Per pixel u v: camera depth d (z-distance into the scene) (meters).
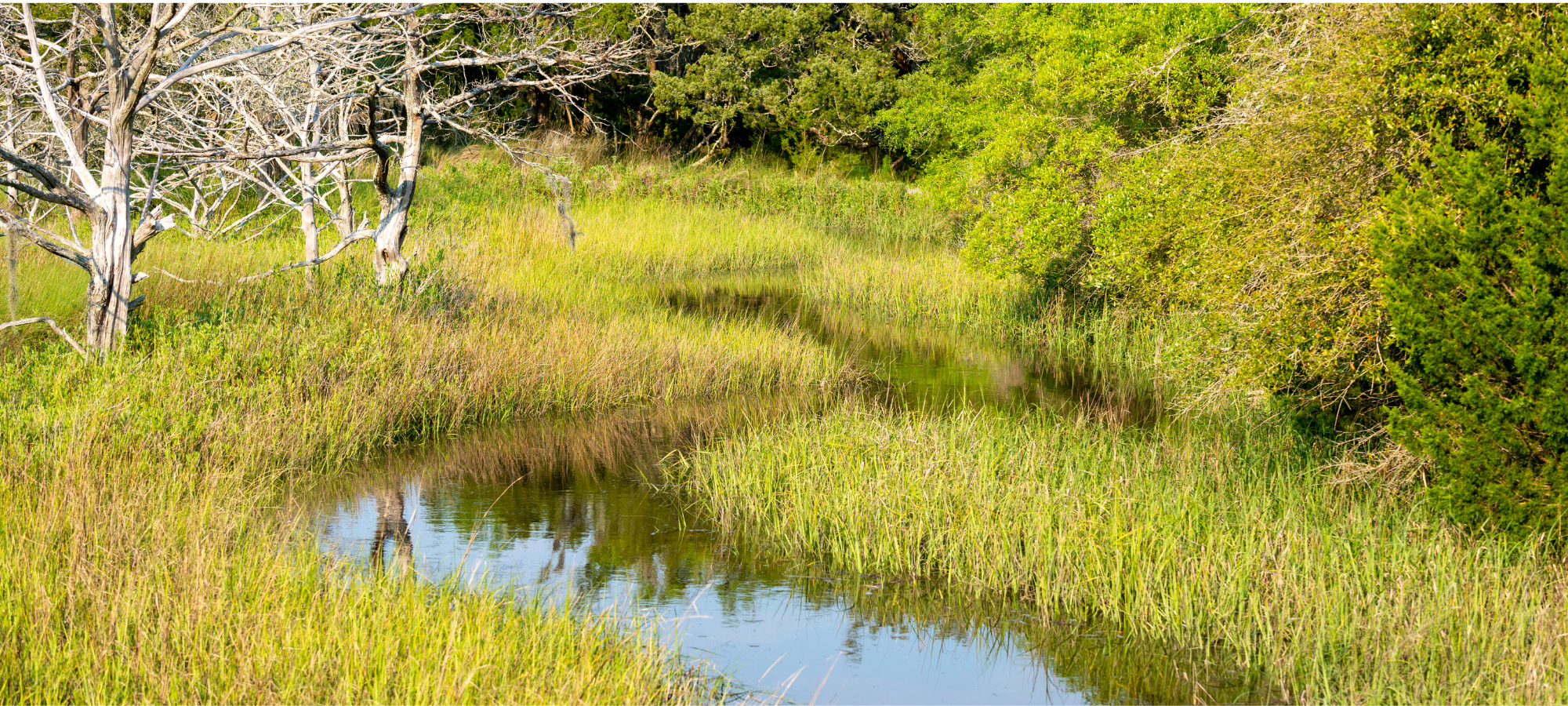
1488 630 5.81
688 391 13.50
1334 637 6.00
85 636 4.96
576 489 9.57
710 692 5.72
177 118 11.81
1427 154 6.95
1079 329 17.56
